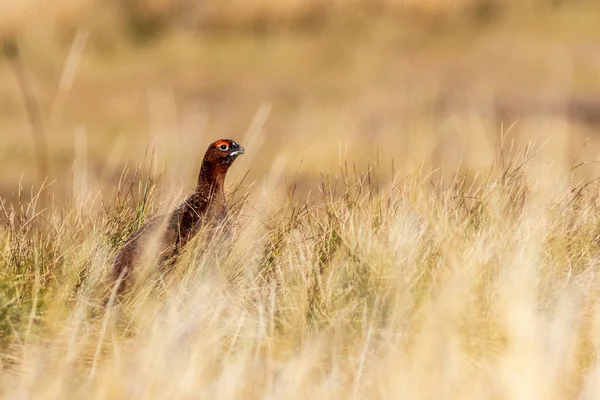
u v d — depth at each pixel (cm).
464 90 4156
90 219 1454
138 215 1455
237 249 1319
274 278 1276
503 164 1517
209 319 1145
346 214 1336
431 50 4809
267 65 4706
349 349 1102
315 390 1008
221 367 1079
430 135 3080
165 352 1059
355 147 3231
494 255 1214
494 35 4925
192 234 1345
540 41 4806
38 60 4556
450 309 1090
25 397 980
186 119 3888
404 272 1195
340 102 4088
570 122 3472
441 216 1312
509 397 967
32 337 1126
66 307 1205
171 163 1859
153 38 4928
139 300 1223
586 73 4331
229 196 1494
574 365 1077
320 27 5062
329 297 1192
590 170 1543
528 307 1073
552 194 1410
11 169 3209
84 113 4016
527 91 4084
